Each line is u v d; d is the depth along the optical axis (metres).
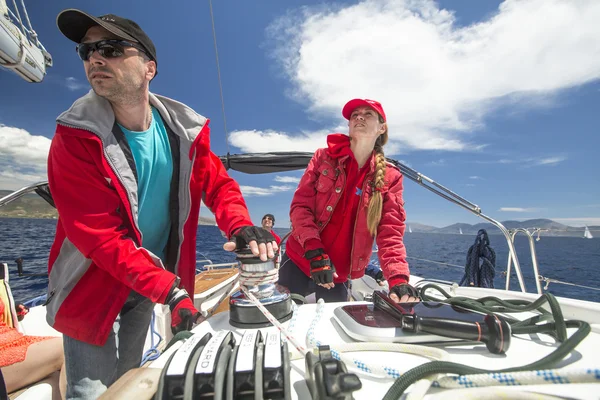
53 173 1.07
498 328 0.67
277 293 0.92
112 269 1.01
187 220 1.40
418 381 0.50
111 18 1.12
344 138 1.80
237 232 0.99
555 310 0.73
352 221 1.85
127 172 1.16
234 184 1.41
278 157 3.10
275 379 0.47
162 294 0.95
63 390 1.38
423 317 0.73
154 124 1.32
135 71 1.13
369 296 2.44
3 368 1.24
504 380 0.48
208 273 4.83
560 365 0.61
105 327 1.16
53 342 1.40
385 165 1.75
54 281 1.24
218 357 0.50
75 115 1.08
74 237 1.02
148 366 0.58
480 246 2.80
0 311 1.52
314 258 1.51
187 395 0.44
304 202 1.81
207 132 1.39
